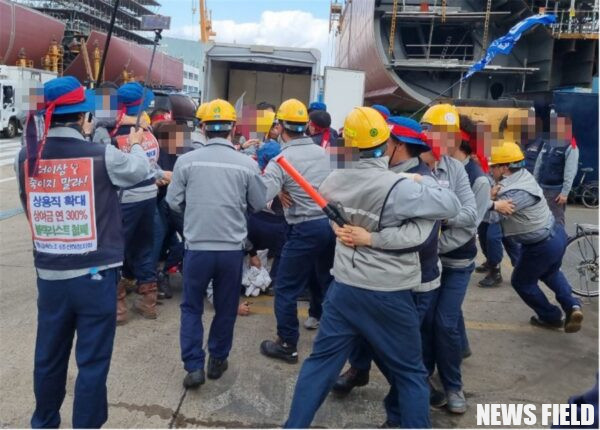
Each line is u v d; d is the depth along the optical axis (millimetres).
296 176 2582
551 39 12484
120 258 2648
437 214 2375
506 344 4363
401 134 2801
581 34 12641
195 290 3428
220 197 3322
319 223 3695
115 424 3053
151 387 3457
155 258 4719
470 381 3748
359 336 2635
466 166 3332
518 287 4539
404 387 2549
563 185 5664
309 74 10828
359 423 3180
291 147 3701
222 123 3371
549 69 12562
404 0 12258
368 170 2467
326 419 3209
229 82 10914
